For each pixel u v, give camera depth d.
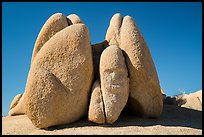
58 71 11.39
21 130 11.27
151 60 12.24
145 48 12.20
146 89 12.00
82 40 11.69
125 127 10.66
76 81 11.33
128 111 12.63
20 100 16.55
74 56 11.53
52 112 10.94
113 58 11.57
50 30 12.89
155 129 10.30
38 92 11.05
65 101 11.09
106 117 10.93
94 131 10.16
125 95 11.38
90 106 11.16
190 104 18.67
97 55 12.98
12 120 13.98
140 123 11.24
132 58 11.93
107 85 11.27
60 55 11.55
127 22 12.73
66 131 10.45
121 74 11.52
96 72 12.29
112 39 13.05
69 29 11.88
